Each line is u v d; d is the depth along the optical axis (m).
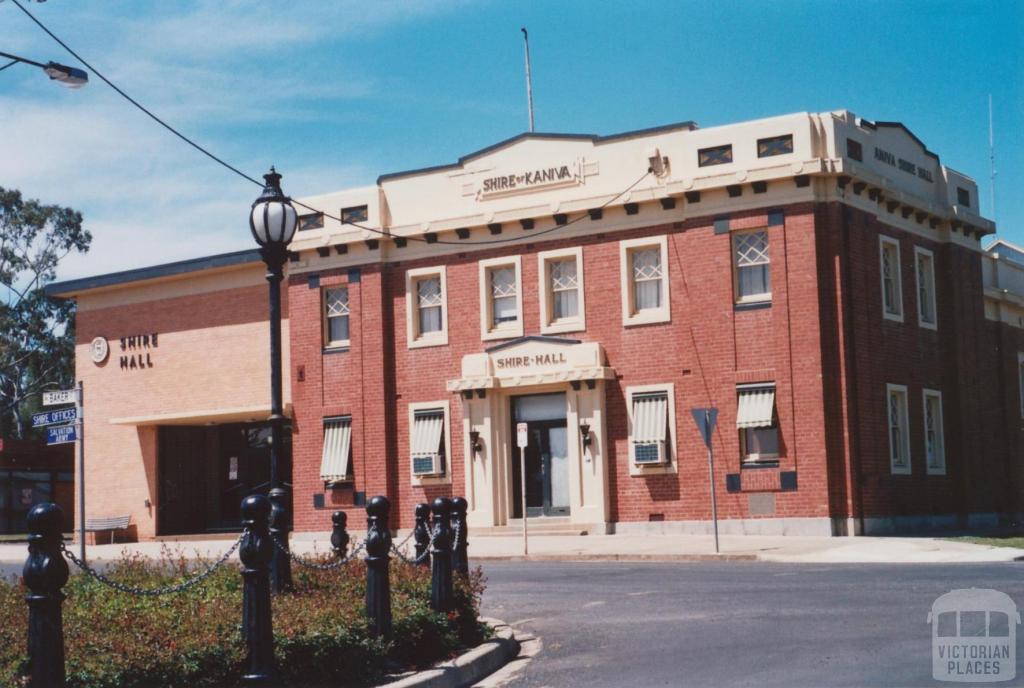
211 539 36.94
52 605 7.71
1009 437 37.22
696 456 29.67
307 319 35.00
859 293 29.36
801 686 9.59
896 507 29.97
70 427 21.02
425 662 11.52
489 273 32.84
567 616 15.63
